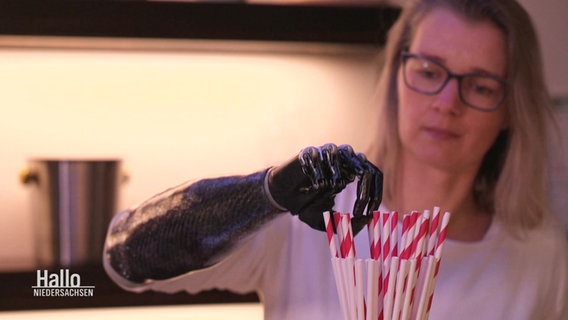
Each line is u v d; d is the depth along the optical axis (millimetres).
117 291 2604
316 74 3107
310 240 2359
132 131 3057
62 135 3018
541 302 2533
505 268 2473
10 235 2936
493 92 2432
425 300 1602
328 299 2354
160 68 3043
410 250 1582
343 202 2436
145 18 2541
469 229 2537
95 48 2982
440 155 2424
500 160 2559
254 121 3107
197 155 3094
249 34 2615
